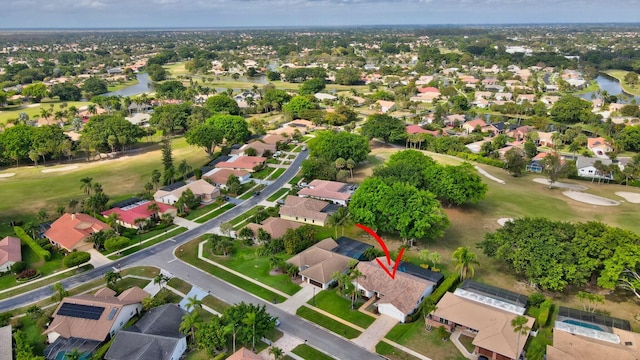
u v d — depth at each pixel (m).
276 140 195.62
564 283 80.81
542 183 150.75
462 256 85.62
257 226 111.06
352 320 79.12
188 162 176.25
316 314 80.88
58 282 92.50
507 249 88.44
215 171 156.88
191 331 72.69
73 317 76.00
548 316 76.88
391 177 122.12
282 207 124.12
